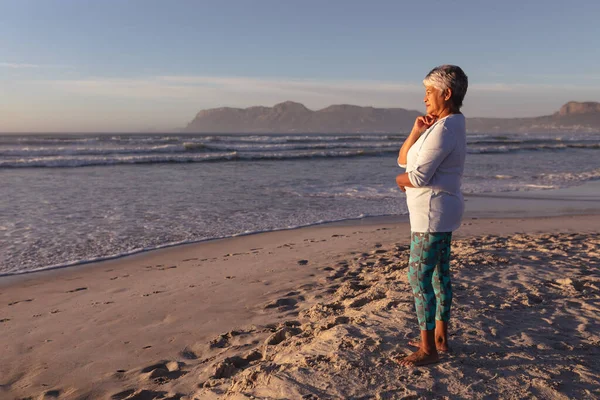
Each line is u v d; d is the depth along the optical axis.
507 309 3.62
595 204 12.92
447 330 2.99
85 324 4.46
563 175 20.78
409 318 3.37
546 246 6.59
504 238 7.79
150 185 16.64
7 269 6.67
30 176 19.36
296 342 3.31
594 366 2.59
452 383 2.40
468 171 22.94
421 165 2.40
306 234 9.13
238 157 30.95
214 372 3.11
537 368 2.56
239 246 8.13
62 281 6.11
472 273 4.80
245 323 4.24
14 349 3.92
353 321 3.49
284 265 6.55
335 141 59.06
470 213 11.52
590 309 3.62
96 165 25.78
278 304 4.75
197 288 5.53
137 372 3.39
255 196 14.18
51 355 3.78
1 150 30.70
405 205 12.76
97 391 3.14
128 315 4.66
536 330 3.16
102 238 8.59
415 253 2.58
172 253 7.64
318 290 5.18
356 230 9.52
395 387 2.38
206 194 14.49
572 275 4.69
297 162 28.91
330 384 2.46
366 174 21.31
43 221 9.98
